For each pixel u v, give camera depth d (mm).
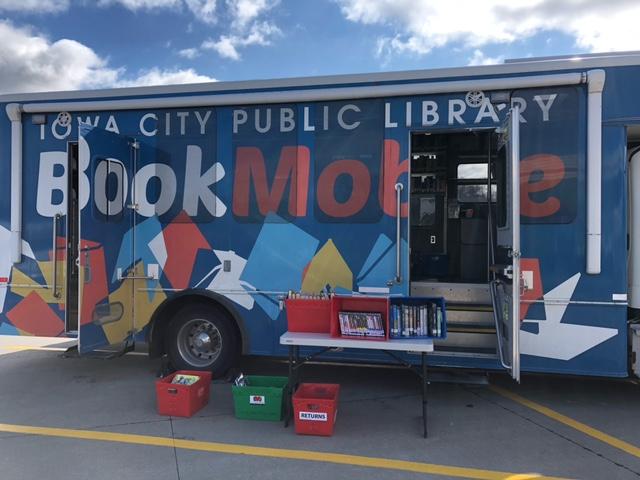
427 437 3855
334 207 4754
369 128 4691
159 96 5109
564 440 3809
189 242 5055
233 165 4965
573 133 4301
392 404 4598
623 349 4238
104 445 3721
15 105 5270
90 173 4621
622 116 4203
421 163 6750
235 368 5121
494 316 4758
